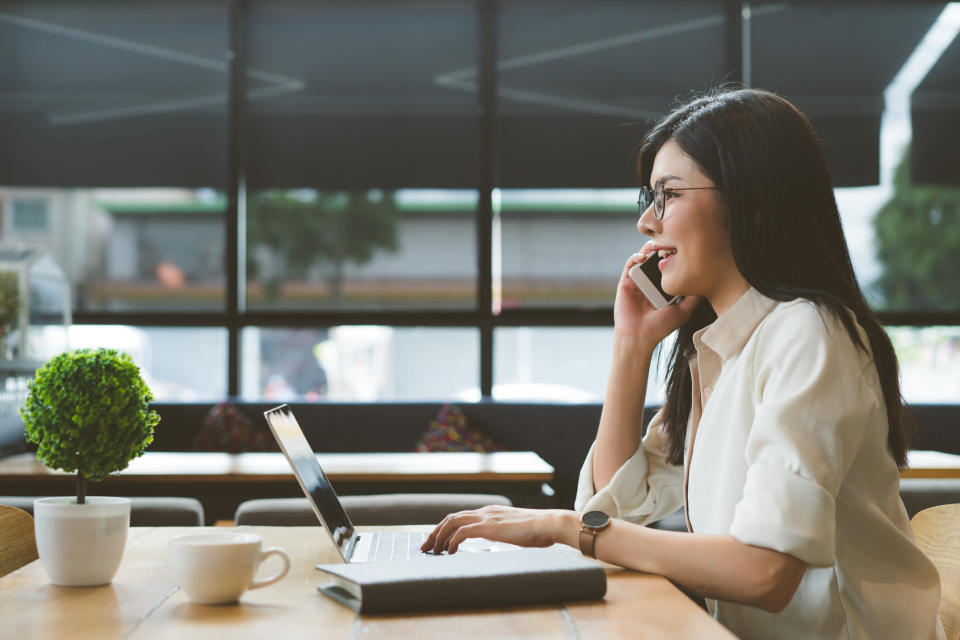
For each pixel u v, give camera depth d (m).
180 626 0.82
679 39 5.01
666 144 1.24
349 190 4.94
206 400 4.37
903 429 1.17
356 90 4.97
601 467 1.39
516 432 4.28
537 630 0.80
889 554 1.10
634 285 1.44
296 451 1.22
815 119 5.00
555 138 4.98
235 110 4.91
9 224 4.90
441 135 4.96
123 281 4.88
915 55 5.03
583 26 5.02
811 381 1.02
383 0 5.00
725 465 1.13
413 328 4.87
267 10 4.99
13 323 3.64
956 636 1.20
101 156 4.92
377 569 0.92
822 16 4.99
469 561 0.95
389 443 4.32
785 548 0.94
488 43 4.99
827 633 1.08
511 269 4.91
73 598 0.93
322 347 4.89
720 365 1.23
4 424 3.55
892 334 4.89
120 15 4.97
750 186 1.14
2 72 4.94
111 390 1.02
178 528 1.34
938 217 4.96
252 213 4.91
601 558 1.05
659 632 0.79
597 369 4.93
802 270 1.14
